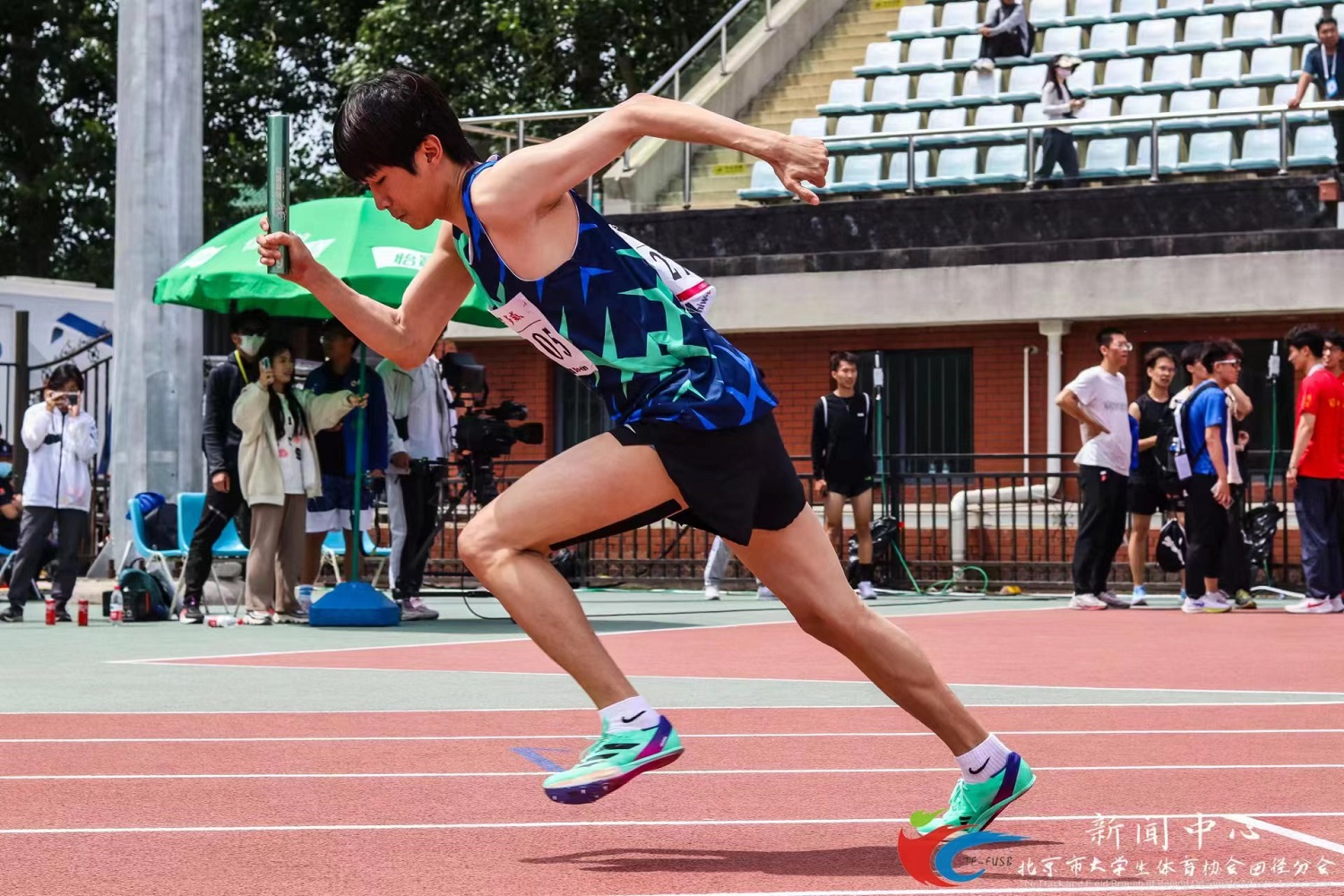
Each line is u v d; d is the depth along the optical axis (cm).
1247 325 2136
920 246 2231
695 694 877
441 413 1452
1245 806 534
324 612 1366
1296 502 1512
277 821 513
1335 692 876
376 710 806
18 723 757
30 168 4438
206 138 4388
